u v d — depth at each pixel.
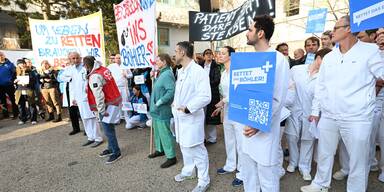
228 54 3.61
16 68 8.26
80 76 5.08
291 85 3.46
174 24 18.08
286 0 11.75
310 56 4.10
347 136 2.69
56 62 6.38
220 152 4.71
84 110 5.15
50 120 7.77
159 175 3.87
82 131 6.43
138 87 6.14
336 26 2.61
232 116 2.38
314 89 3.30
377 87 3.09
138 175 3.89
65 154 4.90
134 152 4.84
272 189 2.24
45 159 4.70
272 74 1.92
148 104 6.08
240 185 3.45
